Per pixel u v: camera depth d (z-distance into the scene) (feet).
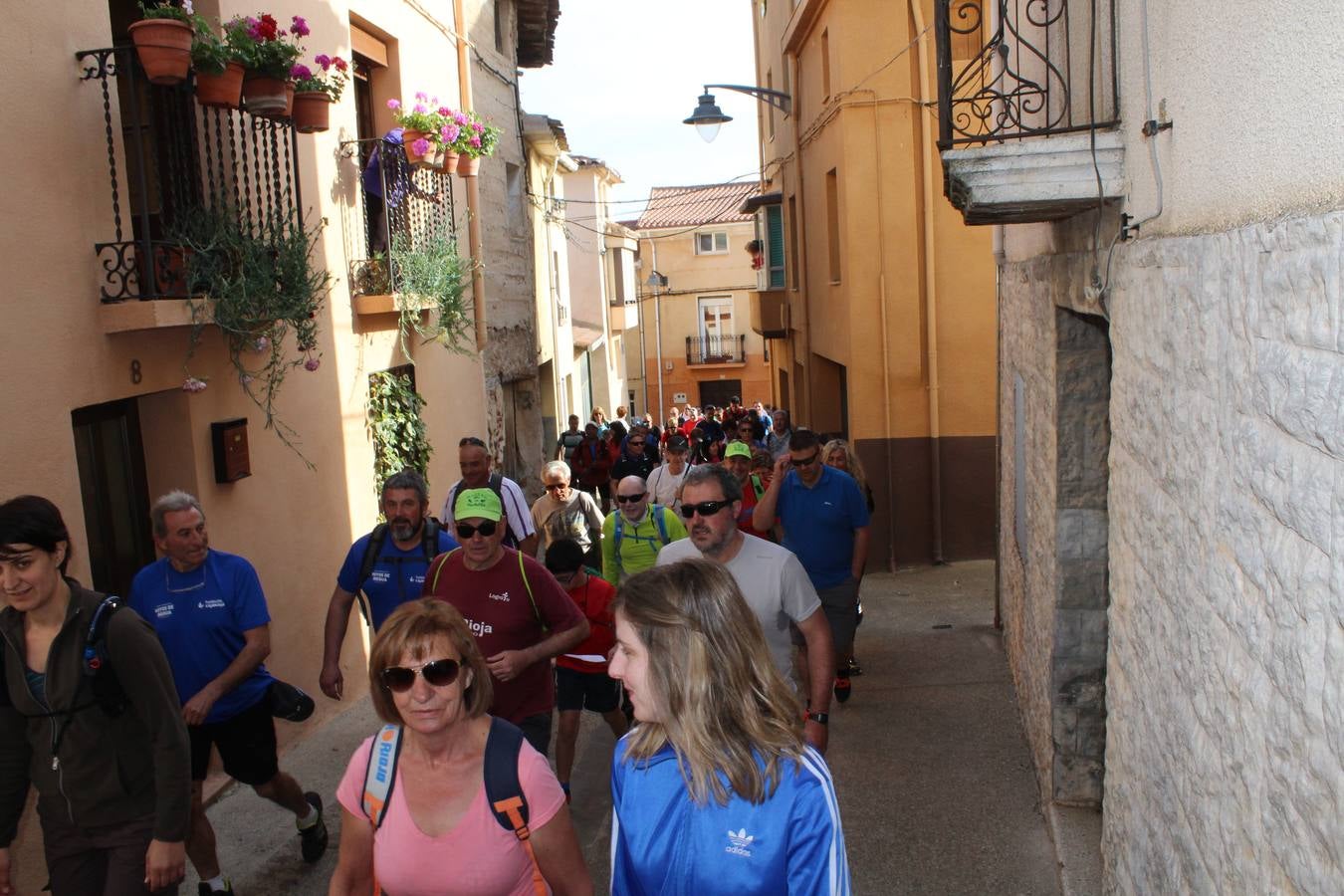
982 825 18.15
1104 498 17.20
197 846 15.14
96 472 18.39
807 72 51.34
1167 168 10.58
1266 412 7.48
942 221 40.40
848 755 21.56
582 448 53.52
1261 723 7.66
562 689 19.20
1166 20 10.54
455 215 37.01
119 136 18.53
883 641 30.37
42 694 11.50
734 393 139.54
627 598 7.46
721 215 136.67
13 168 15.55
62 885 11.99
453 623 9.27
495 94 47.55
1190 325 9.58
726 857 7.03
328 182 26.40
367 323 28.22
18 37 15.80
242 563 15.56
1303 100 6.77
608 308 102.27
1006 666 27.20
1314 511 6.59
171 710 11.62
